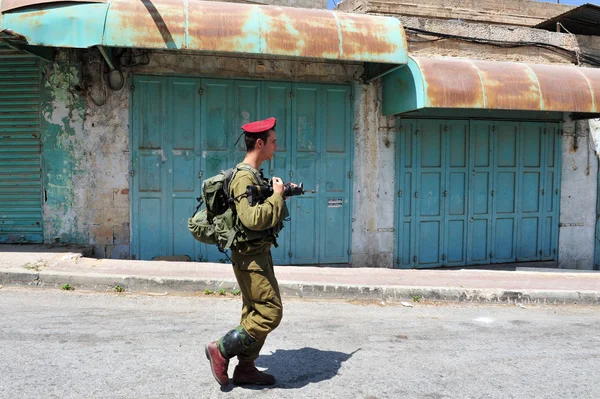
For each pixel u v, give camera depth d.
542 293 6.96
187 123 8.03
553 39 9.64
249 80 8.20
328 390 3.71
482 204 9.34
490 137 9.31
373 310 6.18
